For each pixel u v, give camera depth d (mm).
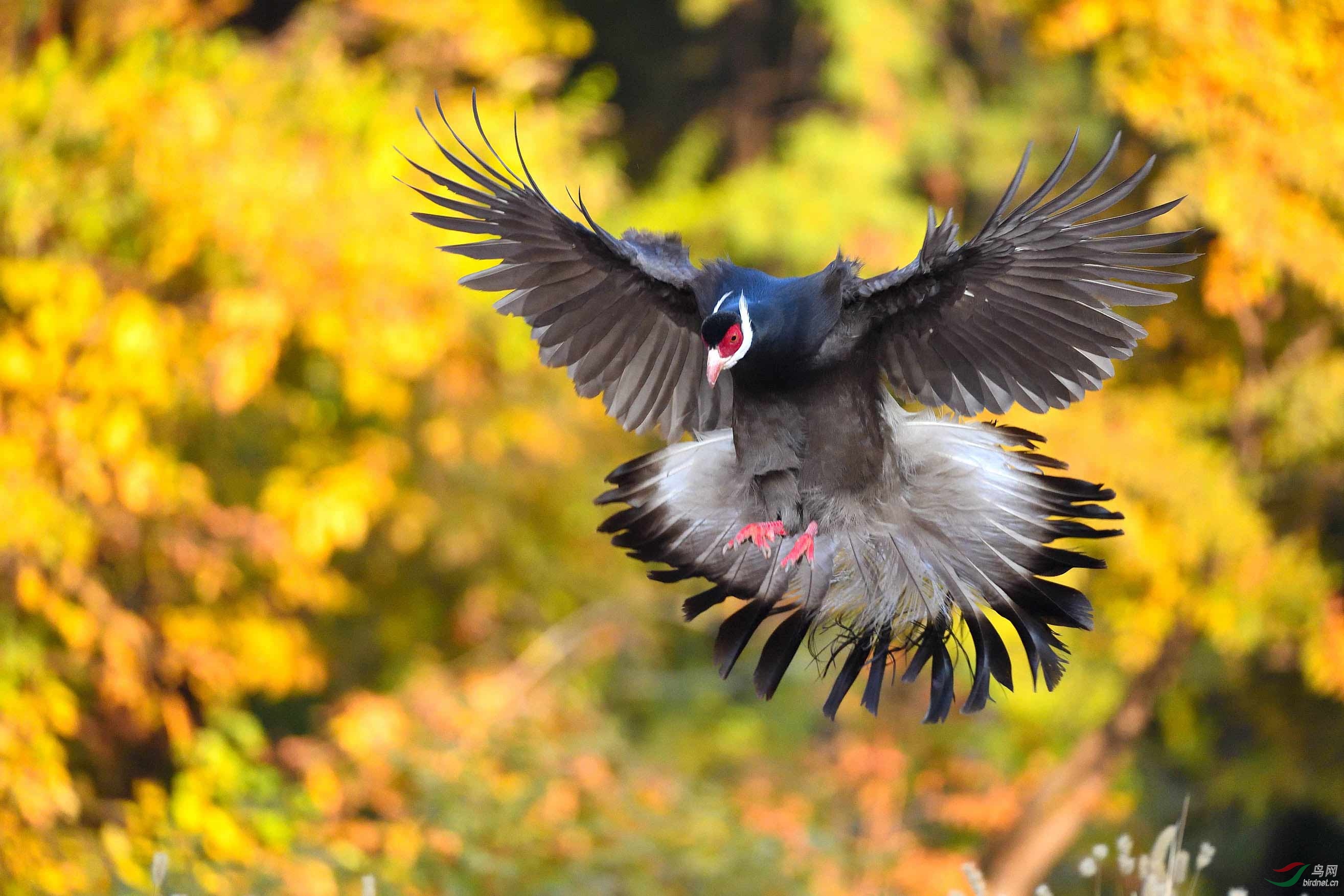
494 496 16594
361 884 9836
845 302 5398
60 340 11508
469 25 14211
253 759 13219
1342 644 13117
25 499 11039
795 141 20281
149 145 11680
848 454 5629
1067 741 16469
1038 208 4906
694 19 21406
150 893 8656
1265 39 11961
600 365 5906
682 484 5988
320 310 12258
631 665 19203
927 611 5703
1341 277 11969
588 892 10594
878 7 19484
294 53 13352
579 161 15273
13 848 9586
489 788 11367
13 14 12516
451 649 17625
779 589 5867
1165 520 13227
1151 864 6594
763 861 11680
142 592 13289
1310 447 13328
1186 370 14211
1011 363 5391
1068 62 19656
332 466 14125
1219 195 11773
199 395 12711
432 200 5449
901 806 15633
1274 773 15703
